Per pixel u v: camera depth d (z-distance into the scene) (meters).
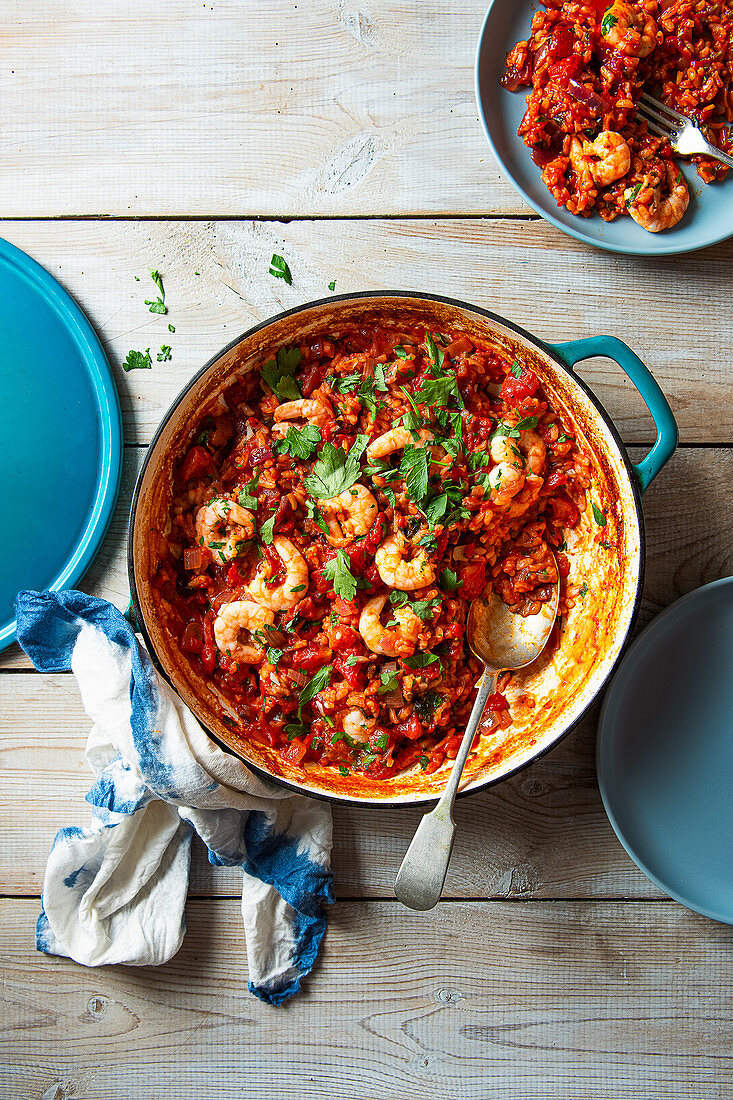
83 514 0.86
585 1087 0.87
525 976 0.87
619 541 0.80
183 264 0.87
